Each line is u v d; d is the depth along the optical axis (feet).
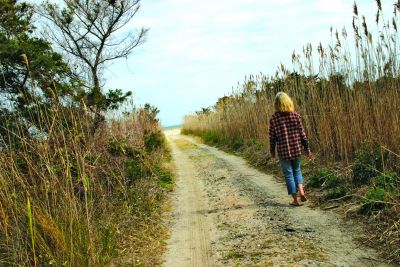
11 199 12.30
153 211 22.34
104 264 13.46
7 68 19.62
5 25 22.29
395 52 21.84
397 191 17.43
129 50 36.58
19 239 11.89
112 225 15.83
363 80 24.08
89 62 34.35
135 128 37.04
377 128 22.04
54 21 32.58
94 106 26.91
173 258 15.26
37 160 15.02
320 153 28.55
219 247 15.98
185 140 96.27
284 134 21.11
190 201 25.43
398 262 12.41
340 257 13.38
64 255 11.87
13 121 17.40
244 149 48.03
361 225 16.08
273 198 23.39
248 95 50.49
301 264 13.14
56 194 13.48
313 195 22.26
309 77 30.78
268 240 16.02
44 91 18.88
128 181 24.47
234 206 22.54
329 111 27.35
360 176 21.16
